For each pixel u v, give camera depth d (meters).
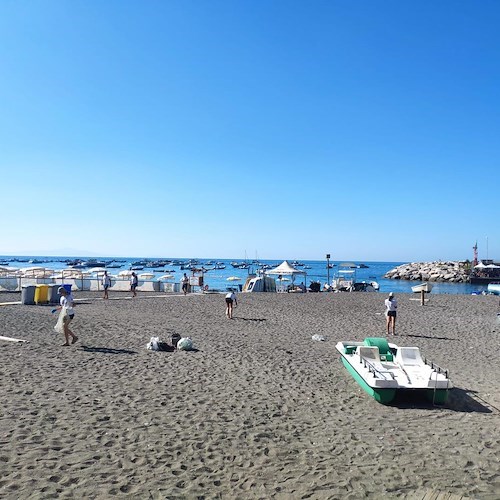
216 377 11.22
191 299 32.25
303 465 6.66
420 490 6.01
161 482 5.93
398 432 8.14
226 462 6.64
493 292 49.75
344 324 22.05
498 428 8.45
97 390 9.64
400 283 86.94
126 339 15.62
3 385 9.63
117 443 7.06
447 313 27.34
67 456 6.51
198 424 8.04
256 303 30.64
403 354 11.39
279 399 9.74
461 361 14.35
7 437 7.00
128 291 40.34
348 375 12.03
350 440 7.69
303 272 48.28
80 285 39.81
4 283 36.22
